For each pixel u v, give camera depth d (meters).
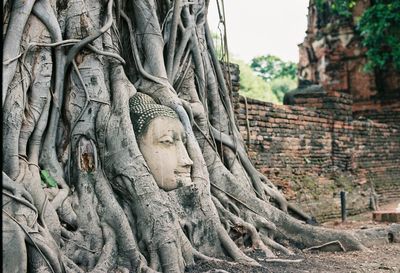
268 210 8.00
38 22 6.15
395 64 22.73
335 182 14.39
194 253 6.34
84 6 6.63
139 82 7.32
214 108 8.48
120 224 5.92
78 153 6.31
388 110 23.72
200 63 8.12
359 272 6.53
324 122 14.29
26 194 5.30
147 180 6.18
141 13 7.52
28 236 5.04
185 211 6.67
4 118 5.67
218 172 7.84
